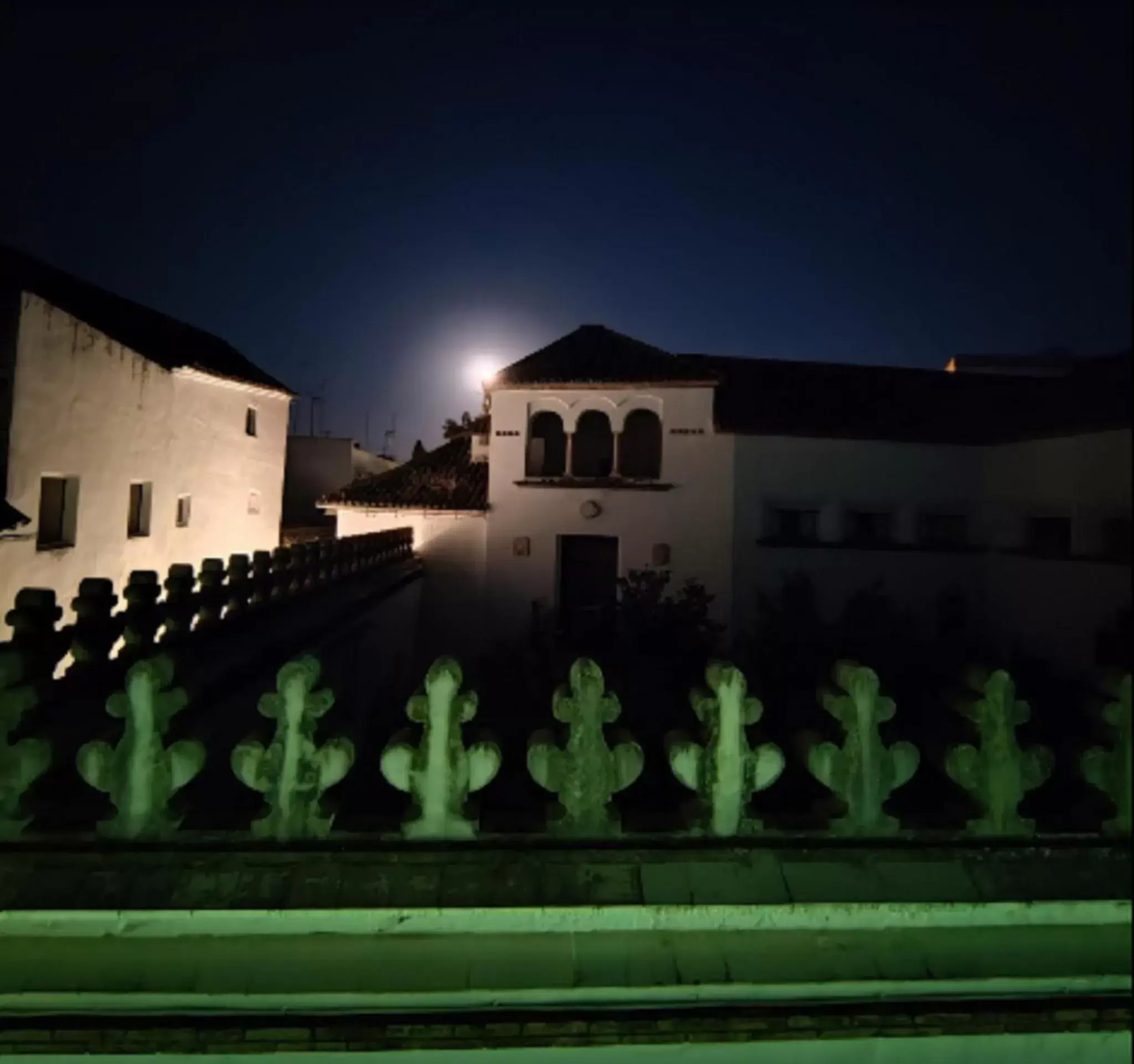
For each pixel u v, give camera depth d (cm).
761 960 270
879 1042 264
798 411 2009
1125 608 1427
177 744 288
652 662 1642
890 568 1895
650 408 1972
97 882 265
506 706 1373
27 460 1327
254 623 874
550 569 1969
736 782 300
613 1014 258
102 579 566
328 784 291
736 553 1898
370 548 1531
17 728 356
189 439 1895
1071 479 1591
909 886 283
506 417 2011
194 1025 248
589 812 296
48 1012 248
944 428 1948
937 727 1209
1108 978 275
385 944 262
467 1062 253
